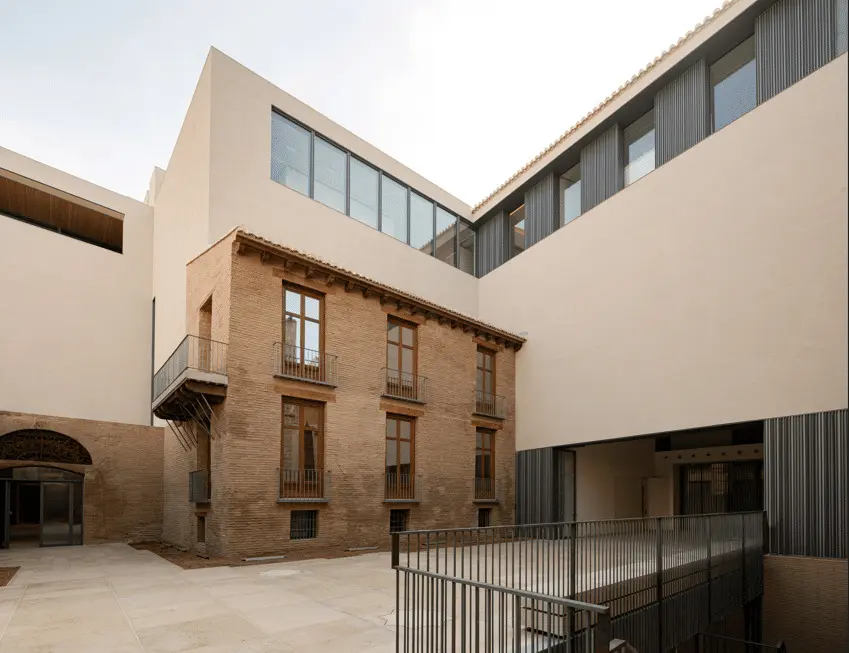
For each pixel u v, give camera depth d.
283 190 19.16
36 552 16.52
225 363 14.04
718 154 15.93
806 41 14.45
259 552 13.77
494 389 21.66
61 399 20.22
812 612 12.30
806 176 13.76
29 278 20.12
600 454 22.92
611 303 18.84
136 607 8.60
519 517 21.19
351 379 16.66
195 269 17.25
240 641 6.85
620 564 8.13
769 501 13.63
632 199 18.55
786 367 13.68
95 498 19.28
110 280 22.41
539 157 22.70
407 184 24.14
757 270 14.58
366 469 16.55
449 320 20.05
